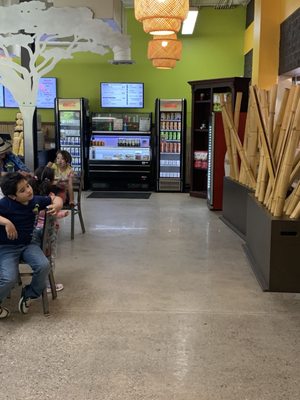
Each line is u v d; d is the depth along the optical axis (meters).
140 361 2.88
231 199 6.81
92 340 3.16
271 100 4.96
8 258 3.43
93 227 6.73
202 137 9.98
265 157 4.73
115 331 3.30
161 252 5.42
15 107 10.98
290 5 7.12
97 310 3.68
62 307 3.74
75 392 2.55
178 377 2.71
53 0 6.50
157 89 10.94
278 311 3.70
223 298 3.97
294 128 4.02
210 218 7.50
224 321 3.49
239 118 7.74
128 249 5.54
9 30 6.33
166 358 2.93
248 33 10.23
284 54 7.49
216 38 10.76
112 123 10.70
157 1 5.19
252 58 9.09
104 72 10.91
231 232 6.48
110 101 10.84
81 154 10.43
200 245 5.76
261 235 4.51
